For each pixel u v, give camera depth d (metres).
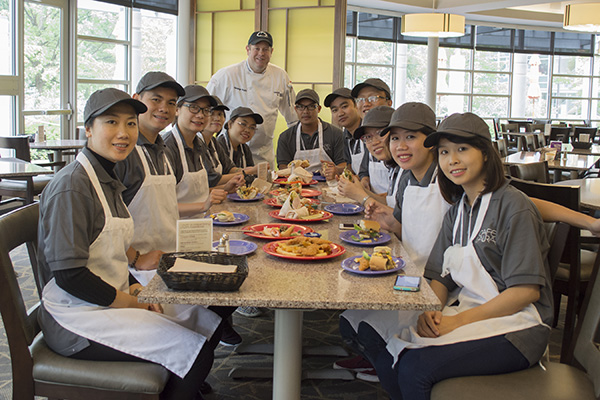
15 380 1.79
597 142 12.30
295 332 2.10
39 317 1.91
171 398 1.83
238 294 1.65
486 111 15.14
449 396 1.63
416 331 1.93
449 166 1.99
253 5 7.01
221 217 2.58
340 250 2.10
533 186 2.82
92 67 8.53
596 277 1.78
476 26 14.48
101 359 1.82
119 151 2.01
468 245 1.97
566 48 15.30
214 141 4.12
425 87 13.79
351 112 4.35
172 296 1.63
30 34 7.60
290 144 4.96
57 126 8.22
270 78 5.56
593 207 3.17
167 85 2.58
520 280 1.82
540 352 1.78
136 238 2.52
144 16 8.99
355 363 2.83
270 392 2.64
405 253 2.15
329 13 6.72
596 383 1.62
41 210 1.87
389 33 13.31
